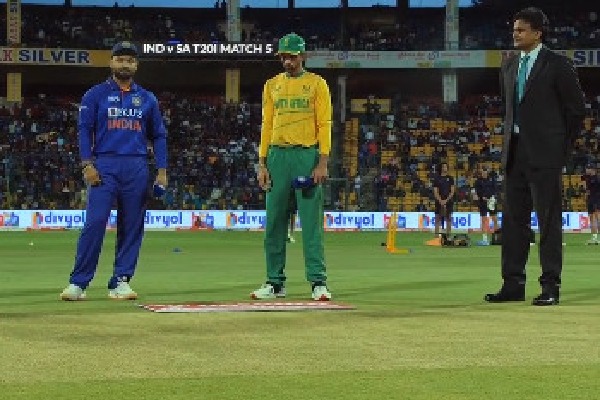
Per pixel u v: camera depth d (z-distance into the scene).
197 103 77.69
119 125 14.38
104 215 14.10
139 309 12.30
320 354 8.34
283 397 6.54
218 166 69.81
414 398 6.53
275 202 14.37
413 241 42.78
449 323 10.66
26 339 9.18
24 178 66.50
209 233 52.88
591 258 28.81
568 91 13.56
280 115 14.30
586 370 7.62
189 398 6.48
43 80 80.50
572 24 79.56
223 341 9.09
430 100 81.56
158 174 14.77
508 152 13.80
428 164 70.38
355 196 66.44
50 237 45.66
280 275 14.47
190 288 16.62
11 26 74.06
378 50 74.12
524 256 13.86
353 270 22.39
